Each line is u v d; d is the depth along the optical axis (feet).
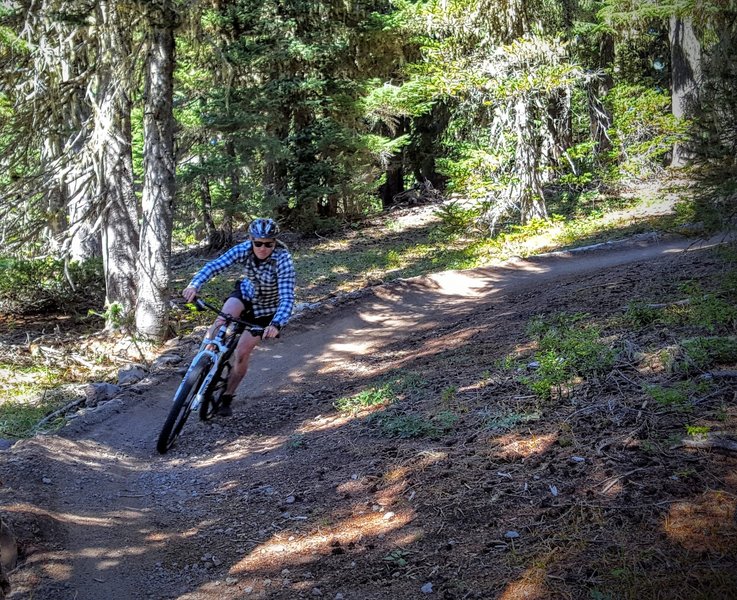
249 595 12.05
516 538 12.25
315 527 14.29
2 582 11.43
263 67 74.49
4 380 37.27
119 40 43.06
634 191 73.20
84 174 44.68
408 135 84.74
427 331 35.68
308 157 83.66
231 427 23.48
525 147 63.36
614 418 15.87
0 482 15.84
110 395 29.94
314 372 31.35
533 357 22.06
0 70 43.96
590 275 38.73
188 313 53.47
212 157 70.79
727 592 9.80
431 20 64.28
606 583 10.49
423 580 11.62
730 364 17.11
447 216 65.10
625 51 98.53
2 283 55.31
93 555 13.56
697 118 21.68
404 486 15.11
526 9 63.77
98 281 57.36
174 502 16.79
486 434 16.80
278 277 21.54
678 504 12.12
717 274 26.58
